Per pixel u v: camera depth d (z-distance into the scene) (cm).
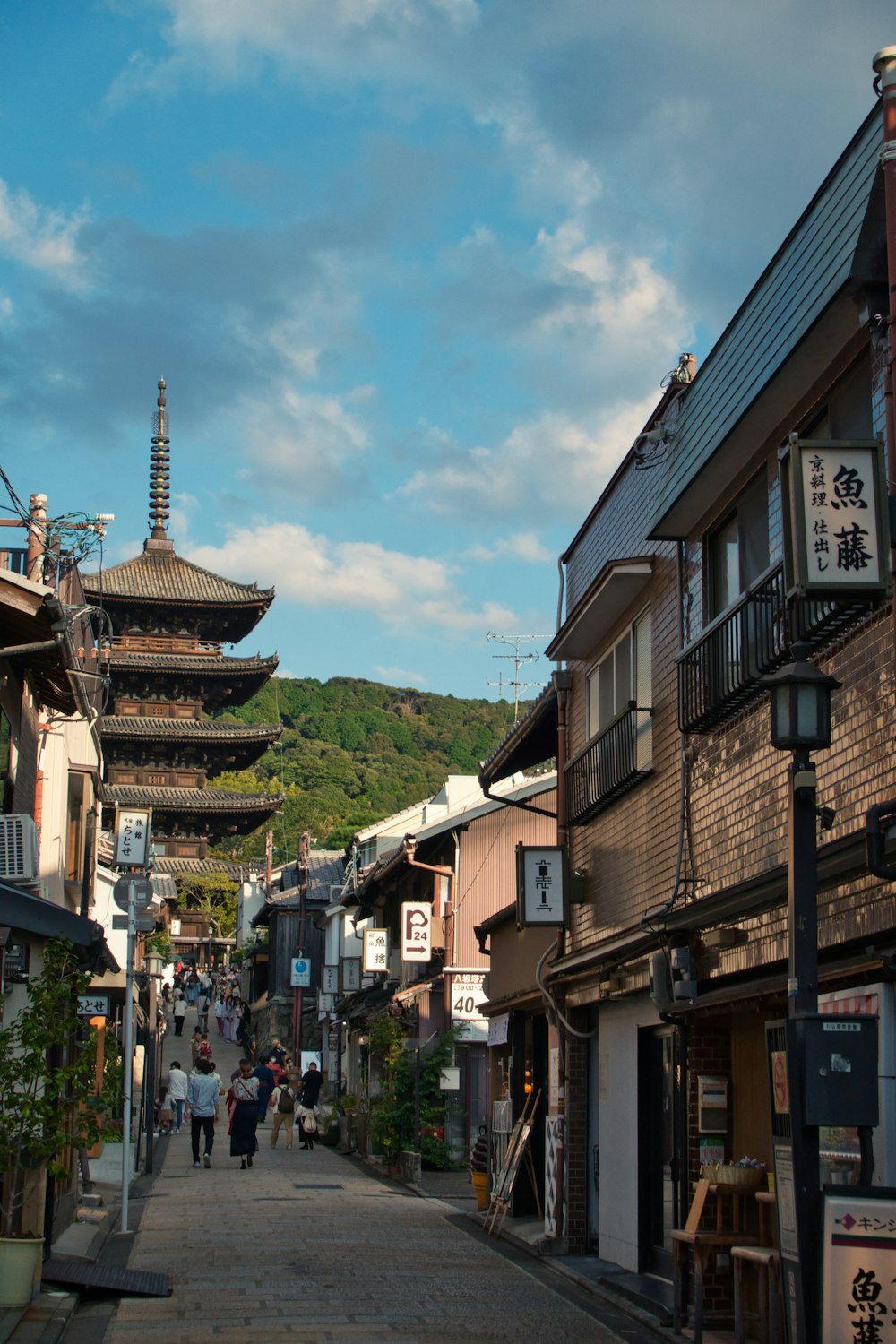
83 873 2138
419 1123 2544
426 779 11612
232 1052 5584
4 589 1370
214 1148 3072
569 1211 1571
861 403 902
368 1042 3300
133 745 6469
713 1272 1062
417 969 3119
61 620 1369
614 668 1559
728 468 1117
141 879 1606
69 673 1546
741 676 1030
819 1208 648
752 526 1119
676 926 1144
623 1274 1330
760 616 998
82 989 1149
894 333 720
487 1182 1938
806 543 737
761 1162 1066
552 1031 1706
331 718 12106
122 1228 1555
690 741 1242
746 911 988
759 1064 1101
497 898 2844
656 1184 1343
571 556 1808
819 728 686
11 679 1511
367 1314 1098
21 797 1600
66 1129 1170
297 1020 4950
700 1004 1055
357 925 4494
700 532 1241
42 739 1809
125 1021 1595
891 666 820
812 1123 645
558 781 1755
